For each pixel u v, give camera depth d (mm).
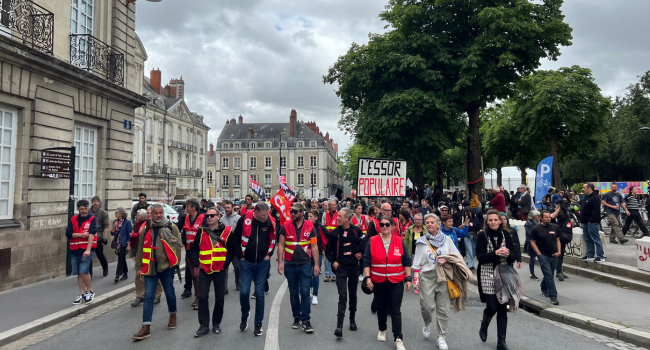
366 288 5648
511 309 5438
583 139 30969
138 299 8141
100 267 12242
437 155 22812
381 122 21125
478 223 11438
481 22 20000
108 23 13852
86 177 12820
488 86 19688
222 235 6355
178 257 6453
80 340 6082
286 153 90750
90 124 12836
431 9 22219
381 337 5902
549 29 20609
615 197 12805
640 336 5746
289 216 7164
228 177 91625
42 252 10305
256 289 6234
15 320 6875
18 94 9719
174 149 63750
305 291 6332
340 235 6383
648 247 8438
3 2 9227
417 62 20797
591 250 10047
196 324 6754
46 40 10422
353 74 23281
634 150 43594
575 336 6152
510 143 36656
